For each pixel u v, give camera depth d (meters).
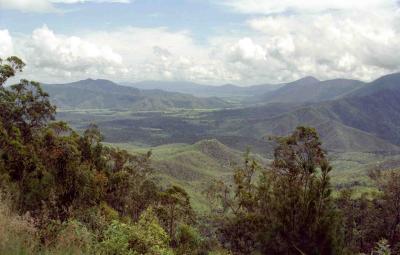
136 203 46.25
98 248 9.63
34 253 6.95
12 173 22.67
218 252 34.78
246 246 40.59
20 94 48.56
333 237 14.71
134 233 10.94
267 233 15.37
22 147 31.38
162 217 42.56
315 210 14.86
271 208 15.80
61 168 20.34
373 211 49.06
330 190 15.14
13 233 7.10
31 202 12.64
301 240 14.73
